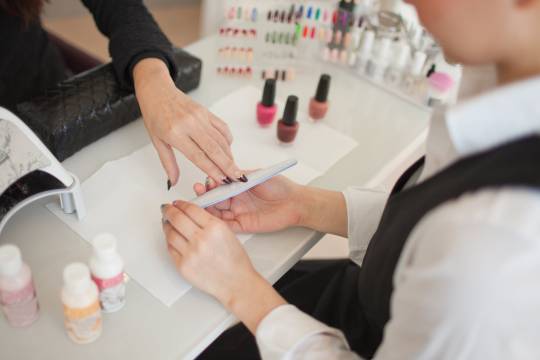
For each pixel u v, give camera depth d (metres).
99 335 0.53
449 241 0.34
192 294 0.58
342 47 1.02
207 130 0.71
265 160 0.79
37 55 1.00
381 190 0.72
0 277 0.47
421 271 0.36
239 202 0.69
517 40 0.37
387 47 0.97
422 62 0.95
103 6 0.89
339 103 0.94
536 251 0.32
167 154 0.71
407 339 0.40
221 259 0.56
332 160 0.81
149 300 0.57
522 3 0.35
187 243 0.57
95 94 0.76
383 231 0.50
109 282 0.51
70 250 0.61
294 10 0.99
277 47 0.99
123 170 0.73
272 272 0.62
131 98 0.79
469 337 0.35
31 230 0.63
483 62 0.41
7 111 0.60
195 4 2.38
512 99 0.36
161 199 0.69
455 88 0.94
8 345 0.51
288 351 0.51
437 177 0.43
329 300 0.75
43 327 0.53
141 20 0.85
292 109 0.78
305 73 1.00
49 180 0.60
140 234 0.64
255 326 0.55
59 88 0.76
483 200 0.34
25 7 0.88
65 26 2.12
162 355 0.52
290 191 0.69
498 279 0.32
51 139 0.69
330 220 0.69
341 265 0.82
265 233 0.67
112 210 0.67
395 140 0.87
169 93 0.75
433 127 0.50
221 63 0.97
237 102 0.90
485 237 0.33
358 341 0.65
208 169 0.68
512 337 0.34
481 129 0.38
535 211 0.32
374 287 0.51
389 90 0.98
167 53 0.81
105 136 0.78
